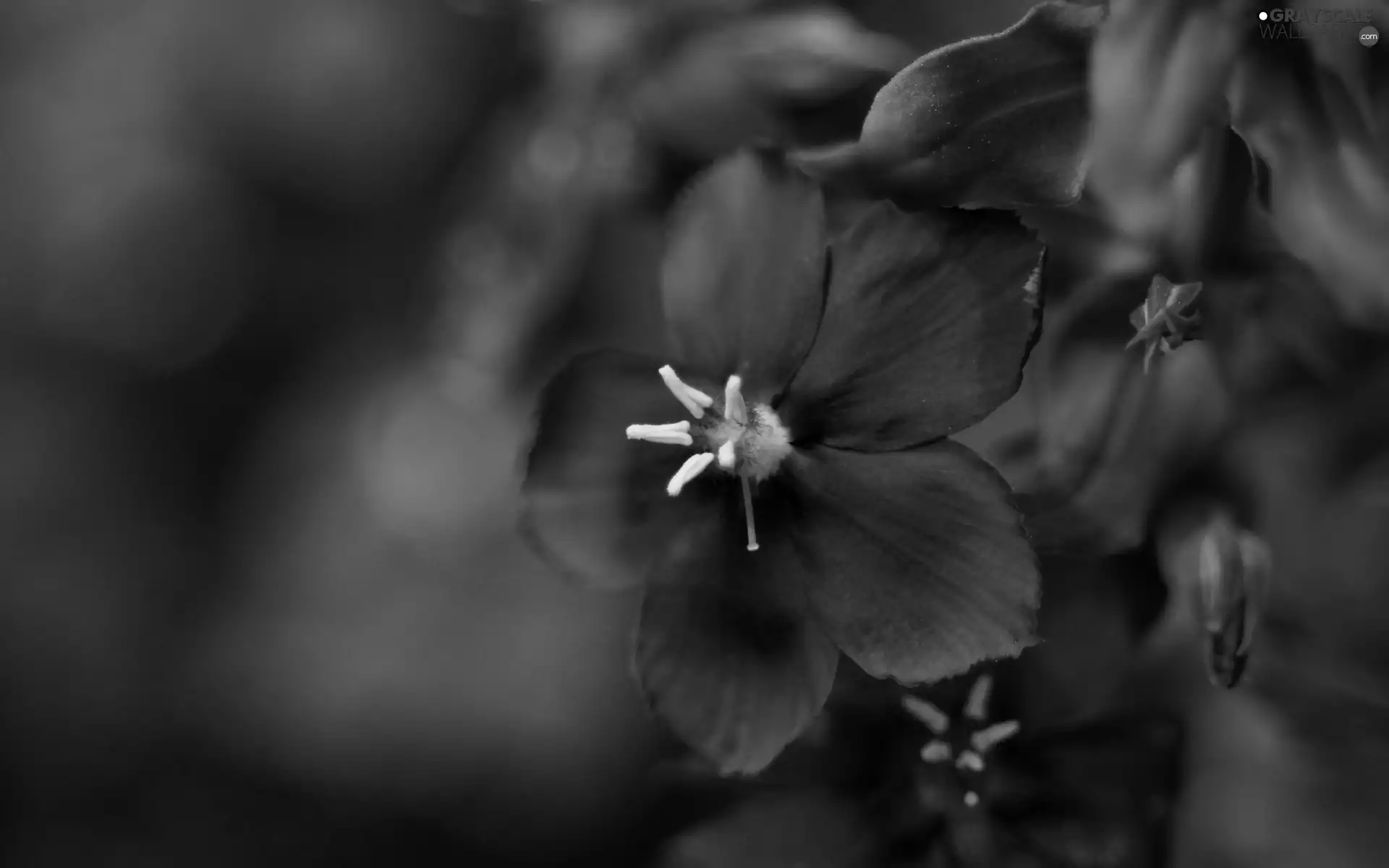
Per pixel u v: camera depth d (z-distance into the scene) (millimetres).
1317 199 155
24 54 313
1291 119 153
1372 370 161
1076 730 163
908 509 152
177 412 320
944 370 151
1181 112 151
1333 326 159
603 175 211
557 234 219
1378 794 175
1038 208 155
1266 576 156
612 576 160
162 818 314
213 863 306
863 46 193
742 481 157
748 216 158
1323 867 176
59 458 320
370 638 289
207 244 310
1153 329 150
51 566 317
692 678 155
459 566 288
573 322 248
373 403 299
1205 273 156
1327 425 164
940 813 164
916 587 151
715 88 198
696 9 202
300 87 296
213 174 306
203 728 309
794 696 153
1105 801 163
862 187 154
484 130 293
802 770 165
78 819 316
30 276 316
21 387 323
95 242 309
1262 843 177
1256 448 162
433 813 290
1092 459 157
